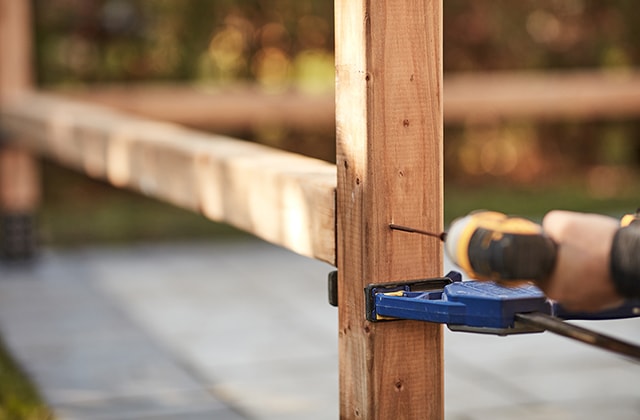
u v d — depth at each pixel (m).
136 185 3.70
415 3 2.03
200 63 8.48
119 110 6.74
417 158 2.06
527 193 8.69
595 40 9.20
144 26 8.07
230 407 3.59
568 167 9.68
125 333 4.61
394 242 2.05
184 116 6.81
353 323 2.11
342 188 2.13
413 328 2.07
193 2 8.35
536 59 9.17
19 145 6.11
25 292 5.46
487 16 9.00
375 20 2.01
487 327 1.82
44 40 8.14
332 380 3.90
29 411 3.51
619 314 1.85
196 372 4.02
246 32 8.56
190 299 5.26
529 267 1.58
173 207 8.17
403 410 2.07
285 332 4.61
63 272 5.96
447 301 1.88
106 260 6.28
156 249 6.58
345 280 2.14
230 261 6.21
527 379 3.87
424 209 2.07
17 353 4.29
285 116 6.98
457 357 4.17
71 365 4.11
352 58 2.06
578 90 7.55
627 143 9.69
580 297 1.58
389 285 2.04
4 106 6.00
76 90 7.39
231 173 2.81
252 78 8.63
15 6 6.37
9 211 6.16
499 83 7.52
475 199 8.34
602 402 3.59
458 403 3.60
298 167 2.62
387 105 2.03
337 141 2.14
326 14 8.65
